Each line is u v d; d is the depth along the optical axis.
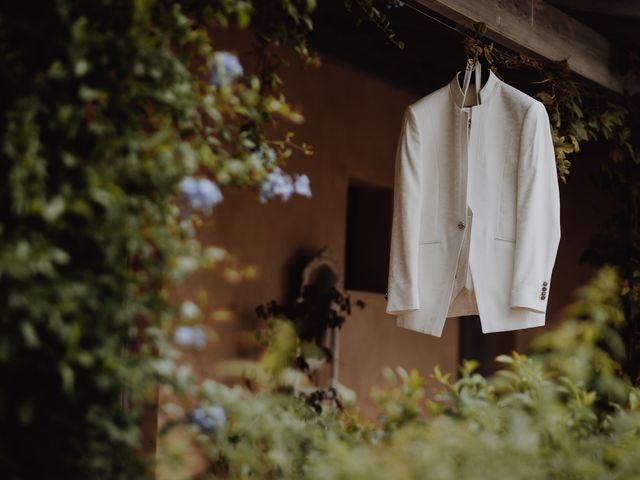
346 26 5.34
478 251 3.56
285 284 5.26
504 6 3.85
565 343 3.47
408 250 3.57
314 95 5.46
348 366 5.71
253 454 2.91
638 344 4.72
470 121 3.59
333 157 5.59
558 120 4.06
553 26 4.11
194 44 2.66
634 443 3.04
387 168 6.00
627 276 4.77
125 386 2.49
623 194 4.86
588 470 2.84
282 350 3.51
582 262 4.96
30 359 2.40
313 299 5.13
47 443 2.45
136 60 2.48
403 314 3.63
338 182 5.62
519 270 3.49
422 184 3.64
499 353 6.64
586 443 3.02
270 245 5.18
